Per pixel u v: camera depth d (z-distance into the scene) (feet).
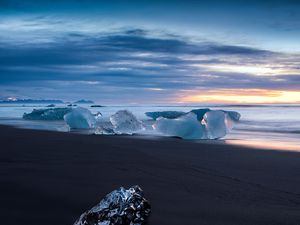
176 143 33.17
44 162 22.04
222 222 11.13
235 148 29.63
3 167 20.26
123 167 20.57
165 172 19.22
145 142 33.76
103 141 33.94
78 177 17.69
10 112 126.41
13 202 13.14
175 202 13.32
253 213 12.06
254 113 111.24
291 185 16.28
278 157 24.80
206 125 39.88
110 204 9.76
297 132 47.73
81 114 53.42
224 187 15.81
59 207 12.59
